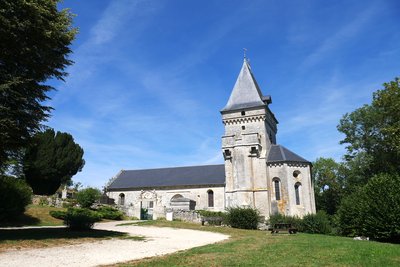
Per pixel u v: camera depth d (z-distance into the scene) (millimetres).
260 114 45000
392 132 34344
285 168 41000
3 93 15492
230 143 44469
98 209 35719
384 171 43281
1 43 15570
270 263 10133
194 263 10125
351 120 47438
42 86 17578
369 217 20984
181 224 28891
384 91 36375
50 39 16812
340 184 60062
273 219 30578
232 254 11953
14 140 16984
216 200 47125
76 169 48094
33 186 44469
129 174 56281
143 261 10516
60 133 46188
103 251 12859
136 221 33094
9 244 13102
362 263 10172
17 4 15281
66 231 18844
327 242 15719
